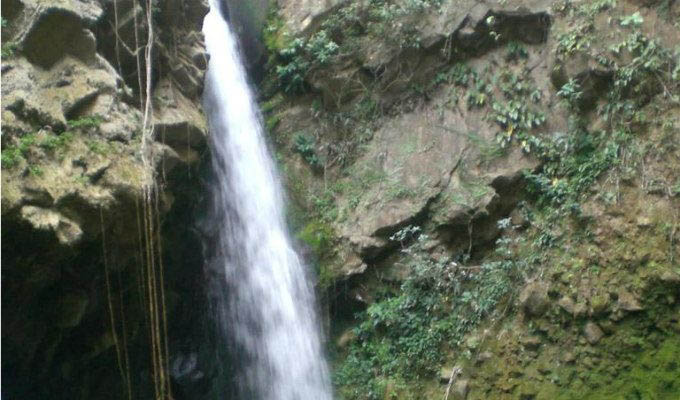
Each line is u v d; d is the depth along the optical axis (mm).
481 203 9172
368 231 9508
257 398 9008
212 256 8812
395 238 9359
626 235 8414
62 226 5355
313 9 11086
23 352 5844
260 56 11242
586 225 8703
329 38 10852
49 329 6004
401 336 9055
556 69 9383
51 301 5906
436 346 8867
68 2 6105
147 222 6191
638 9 9141
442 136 9945
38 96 5691
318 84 10742
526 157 9375
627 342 8078
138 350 7320
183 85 8062
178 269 7957
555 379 8211
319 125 10672
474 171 9500
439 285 9078
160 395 7543
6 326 5539
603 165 8836
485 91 9930
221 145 9664
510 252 8977
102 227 5785
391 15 10500
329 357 9344
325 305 9523
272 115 10898
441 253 9258
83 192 5547
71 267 5816
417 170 9805
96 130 5957
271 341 9359
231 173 9594
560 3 9570
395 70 10523
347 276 9445
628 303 8148
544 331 8484
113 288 6492
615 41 9039
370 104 10578
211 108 9852
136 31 7086
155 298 7035
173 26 8070
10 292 5414
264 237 9734
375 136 10414
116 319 6770
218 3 11203
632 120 8852
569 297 8445
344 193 10055
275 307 9531
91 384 6883
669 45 8859
